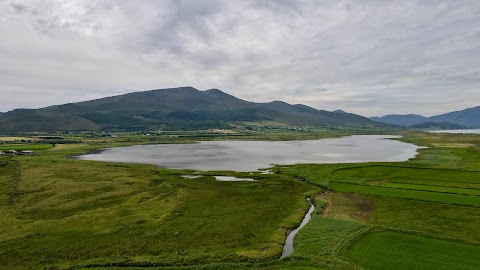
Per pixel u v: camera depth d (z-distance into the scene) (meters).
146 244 50.09
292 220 61.12
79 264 42.81
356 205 70.62
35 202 73.88
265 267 41.88
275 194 81.19
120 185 91.62
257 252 46.22
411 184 88.31
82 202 73.94
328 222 58.72
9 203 73.06
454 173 101.81
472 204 68.56
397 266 41.22
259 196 79.31
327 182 92.94
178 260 43.84
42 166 125.56
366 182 92.56
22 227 57.34
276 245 49.12
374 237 51.12
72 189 86.50
